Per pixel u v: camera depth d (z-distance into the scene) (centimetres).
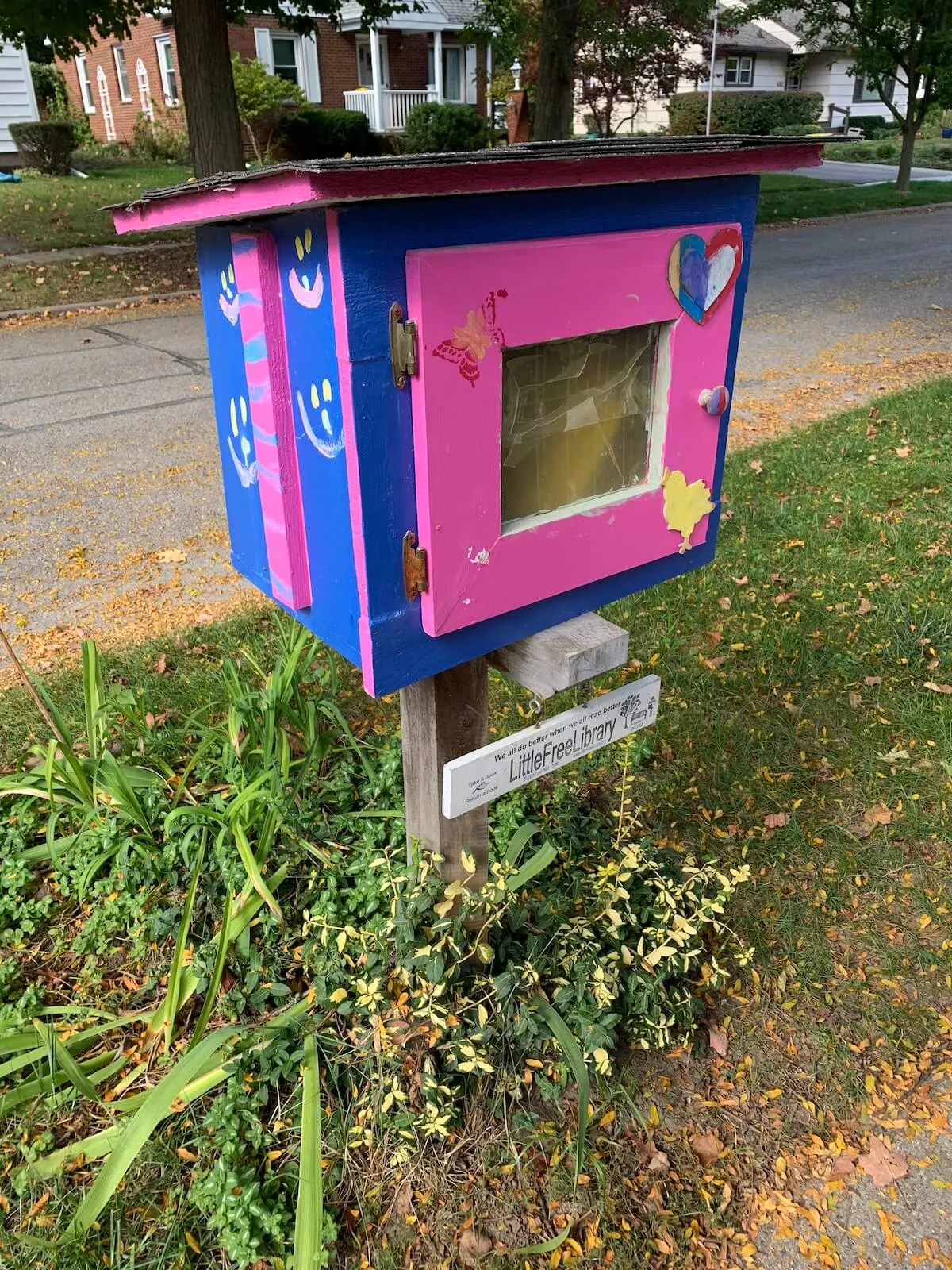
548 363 147
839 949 239
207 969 214
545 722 175
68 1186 183
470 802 165
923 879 256
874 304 941
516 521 152
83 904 243
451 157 112
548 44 1227
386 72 2305
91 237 1122
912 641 342
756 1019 222
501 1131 194
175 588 397
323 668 307
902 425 550
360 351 123
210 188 126
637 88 2084
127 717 277
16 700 313
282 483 152
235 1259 171
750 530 429
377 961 204
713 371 170
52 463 539
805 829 271
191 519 465
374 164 105
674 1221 184
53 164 1554
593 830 250
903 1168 194
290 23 1084
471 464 138
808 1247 181
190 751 286
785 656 339
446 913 200
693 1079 210
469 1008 195
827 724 309
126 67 2286
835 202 1656
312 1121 173
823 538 420
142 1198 181
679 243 153
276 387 145
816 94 3203
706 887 246
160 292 966
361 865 232
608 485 166
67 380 699
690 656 339
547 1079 196
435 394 129
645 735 299
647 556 173
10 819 262
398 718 302
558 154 121
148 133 1953
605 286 144
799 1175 193
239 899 223
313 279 128
